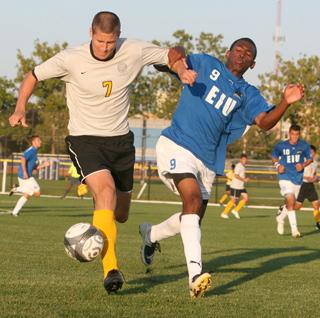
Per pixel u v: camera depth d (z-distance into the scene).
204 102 18.56
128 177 18.75
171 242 32.75
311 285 20.23
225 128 19.03
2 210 55.69
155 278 20.09
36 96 146.50
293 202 41.75
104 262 16.11
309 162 42.09
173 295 17.14
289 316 15.23
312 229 49.56
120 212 19.70
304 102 137.38
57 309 14.77
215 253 28.98
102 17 16.42
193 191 17.61
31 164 49.34
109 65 17.25
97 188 16.92
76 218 48.66
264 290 18.86
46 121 147.00
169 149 18.52
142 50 17.58
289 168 42.12
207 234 40.09
